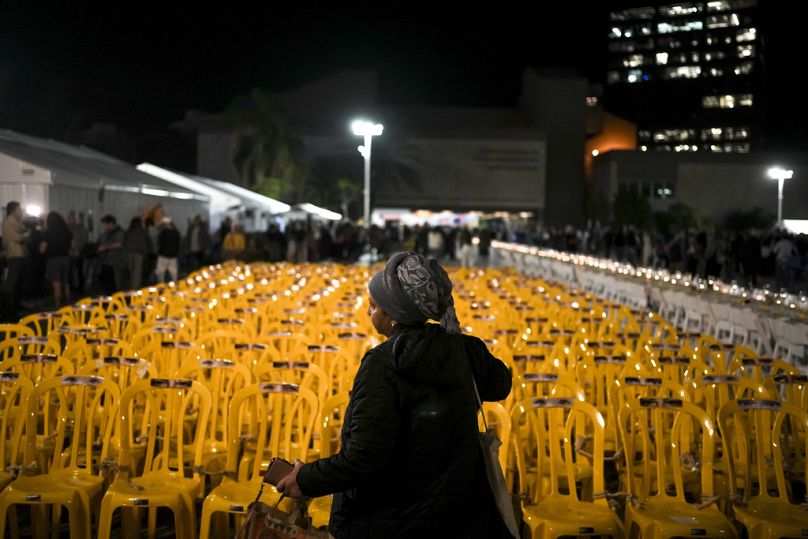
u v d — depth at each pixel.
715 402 6.50
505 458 4.77
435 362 2.66
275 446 5.16
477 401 2.78
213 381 6.05
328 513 4.42
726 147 102.56
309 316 10.41
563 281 25.62
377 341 8.10
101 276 18.30
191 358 6.46
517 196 65.44
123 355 6.90
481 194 65.31
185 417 6.20
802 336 10.07
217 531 5.06
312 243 36.50
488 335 8.41
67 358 6.60
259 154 50.28
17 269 15.04
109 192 22.69
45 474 5.13
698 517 4.52
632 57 107.75
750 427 5.79
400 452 2.64
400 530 2.63
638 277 19.02
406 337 2.67
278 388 5.01
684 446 5.48
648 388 6.33
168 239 19.11
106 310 11.70
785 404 4.85
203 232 26.28
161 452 5.41
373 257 33.00
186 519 4.58
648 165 64.12
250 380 5.79
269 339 7.83
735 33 101.88
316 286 15.05
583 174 70.25
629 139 80.94
